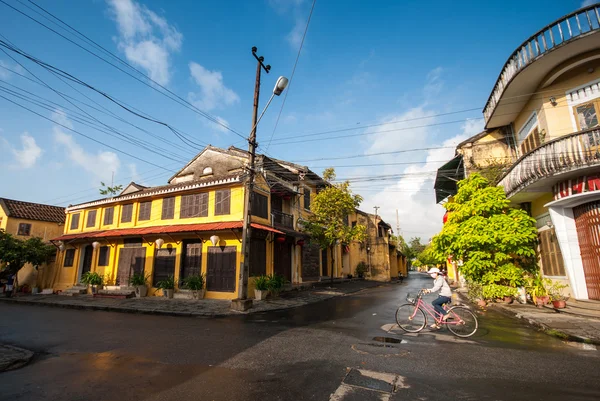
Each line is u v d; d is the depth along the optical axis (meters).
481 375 4.66
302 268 19.48
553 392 4.08
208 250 15.05
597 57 9.03
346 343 6.51
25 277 22.03
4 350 6.26
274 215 17.47
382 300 14.05
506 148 14.48
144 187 21.59
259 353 5.89
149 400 3.96
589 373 4.73
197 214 15.99
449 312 7.30
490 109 13.20
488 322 8.55
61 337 7.61
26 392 4.27
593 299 9.20
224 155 19.73
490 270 11.34
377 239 32.50
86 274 17.75
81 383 4.57
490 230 10.83
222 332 7.83
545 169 9.19
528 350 5.93
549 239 11.00
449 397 3.95
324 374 4.74
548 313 9.06
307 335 7.29
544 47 9.19
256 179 15.70
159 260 16.39
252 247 14.93
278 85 10.58
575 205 9.70
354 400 3.87
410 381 4.45
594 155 8.16
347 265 27.03
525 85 10.84
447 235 12.14
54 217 24.97
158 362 5.49
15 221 22.52
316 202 18.36
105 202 19.59
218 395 4.07
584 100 9.54
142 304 13.32
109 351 6.27
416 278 44.22
